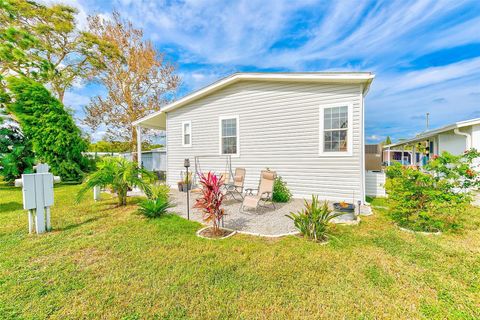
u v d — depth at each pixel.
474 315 1.96
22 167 10.25
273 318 1.94
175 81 18.56
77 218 4.81
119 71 16.75
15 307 2.04
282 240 3.55
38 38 13.77
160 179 12.80
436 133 10.41
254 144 7.66
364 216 4.89
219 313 1.98
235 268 2.71
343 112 6.29
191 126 9.12
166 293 2.24
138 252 3.14
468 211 5.15
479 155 4.00
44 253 3.10
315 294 2.23
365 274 2.56
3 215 5.10
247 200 5.16
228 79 7.76
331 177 6.45
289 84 7.03
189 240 3.58
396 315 1.97
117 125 17.72
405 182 4.06
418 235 3.69
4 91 10.45
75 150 11.29
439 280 2.44
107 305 2.08
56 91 15.87
